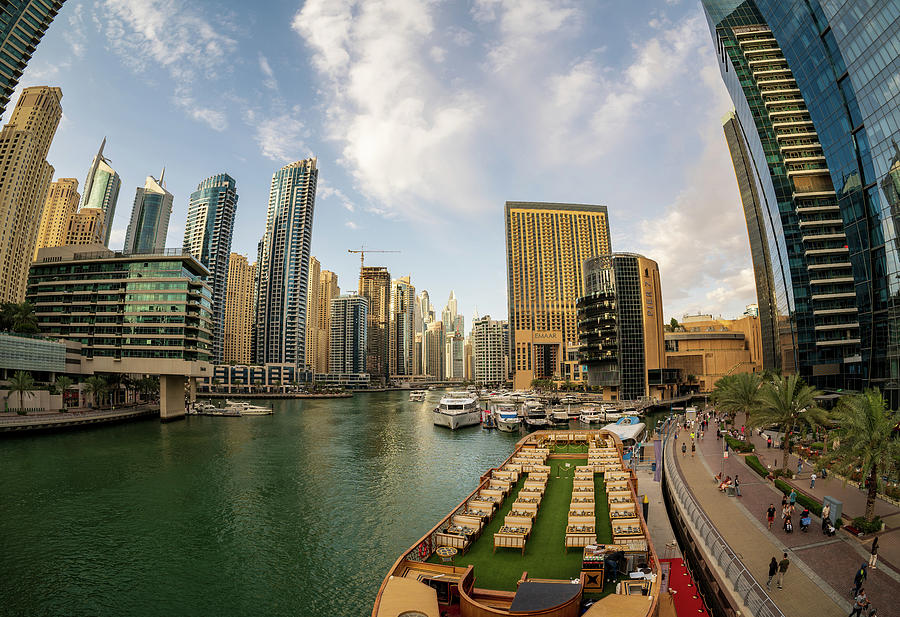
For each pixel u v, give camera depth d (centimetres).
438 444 9019
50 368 11712
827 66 8875
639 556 2356
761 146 12112
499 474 4050
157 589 3102
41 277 13875
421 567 2120
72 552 3647
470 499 3303
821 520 3212
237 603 2948
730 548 2692
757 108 12250
